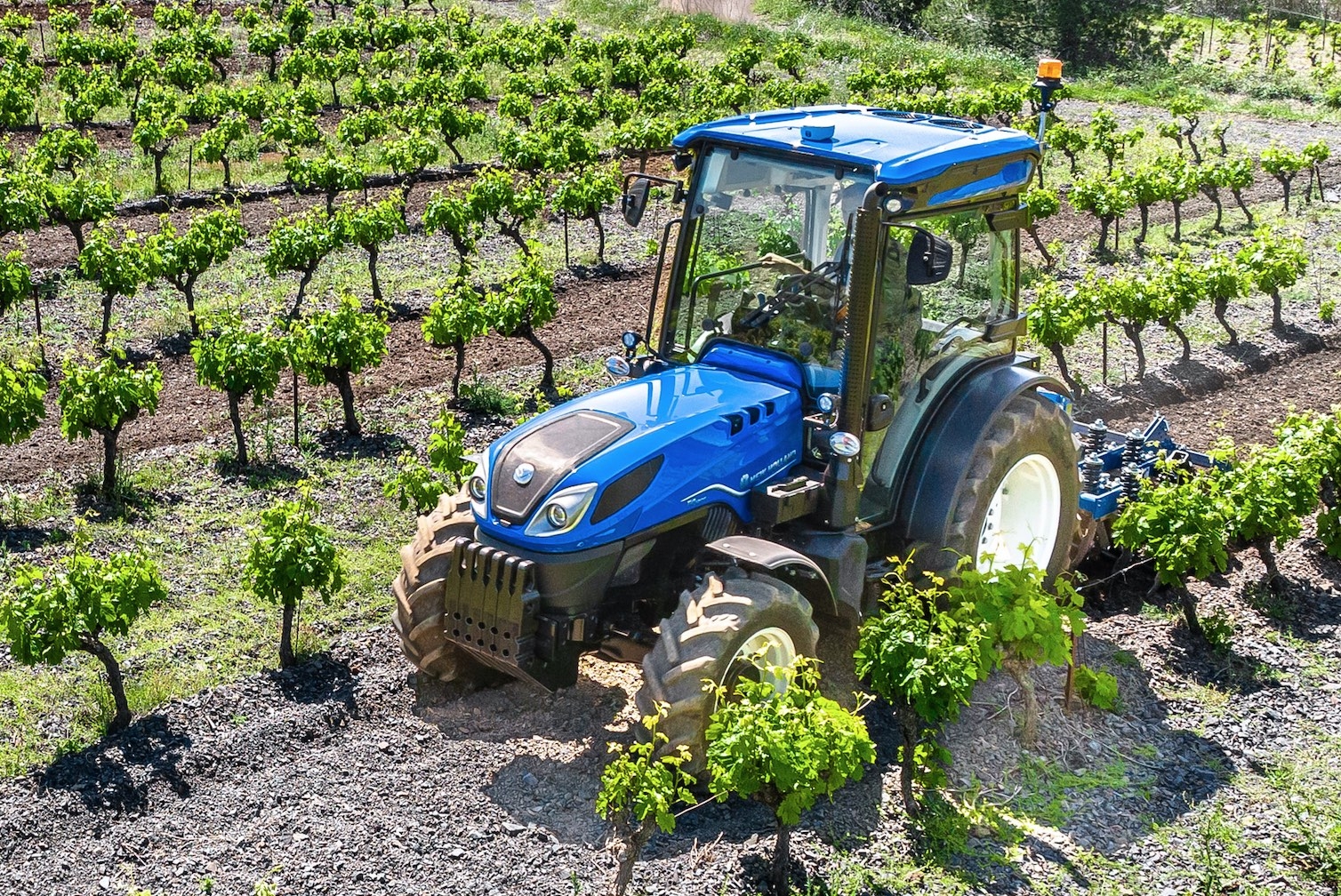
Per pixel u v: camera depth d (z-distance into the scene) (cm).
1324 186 2131
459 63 2970
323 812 628
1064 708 721
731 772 552
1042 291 1231
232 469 1073
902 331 705
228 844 605
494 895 572
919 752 625
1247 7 4466
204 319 1141
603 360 1347
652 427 655
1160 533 788
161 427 1170
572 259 1733
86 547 924
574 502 622
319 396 1246
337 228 1499
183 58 2631
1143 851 614
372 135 2269
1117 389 1252
